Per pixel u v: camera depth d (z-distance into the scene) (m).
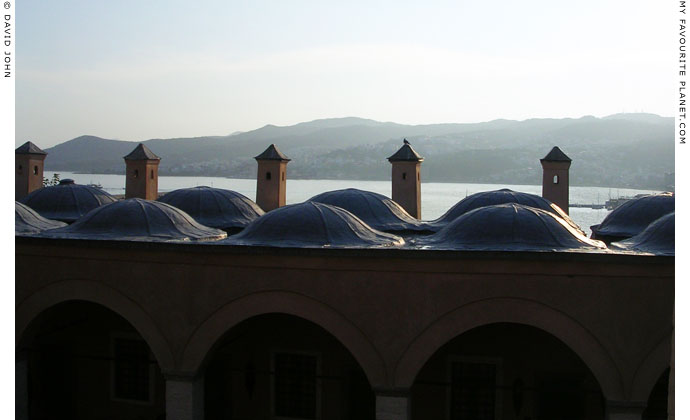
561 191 23.73
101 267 14.70
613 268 12.66
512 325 15.17
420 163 23.92
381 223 19.67
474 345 15.27
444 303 13.11
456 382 15.40
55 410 17.59
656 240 14.61
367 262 13.32
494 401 15.26
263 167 24.73
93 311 17.27
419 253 13.06
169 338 14.27
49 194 22.53
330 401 15.89
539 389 14.15
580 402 15.02
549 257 12.70
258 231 14.90
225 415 16.42
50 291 15.05
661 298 12.64
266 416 16.23
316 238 14.49
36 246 15.06
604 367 12.76
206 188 21.88
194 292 14.14
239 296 13.90
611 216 20.75
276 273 13.72
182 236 15.91
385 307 13.30
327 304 13.51
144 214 16.22
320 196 20.70
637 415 12.69
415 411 15.47
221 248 13.84
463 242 14.10
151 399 16.88
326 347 15.90
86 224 16.09
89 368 17.36
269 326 16.17
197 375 14.19
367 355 13.38
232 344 16.36
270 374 16.20
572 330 12.81
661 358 12.64
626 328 12.70
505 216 14.36
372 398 15.84
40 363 17.67
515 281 12.91
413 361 13.21
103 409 17.25
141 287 14.45
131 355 17.08
